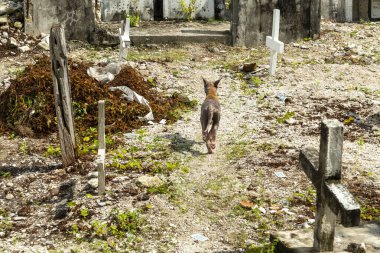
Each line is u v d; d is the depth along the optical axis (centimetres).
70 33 1533
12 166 914
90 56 1451
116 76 1170
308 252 615
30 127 1038
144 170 872
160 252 684
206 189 820
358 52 1470
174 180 841
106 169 875
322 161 581
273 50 1296
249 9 1525
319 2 1552
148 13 1695
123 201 783
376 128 1033
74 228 730
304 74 1317
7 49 1448
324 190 580
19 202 809
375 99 1180
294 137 994
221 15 1750
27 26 1514
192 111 1134
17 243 710
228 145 969
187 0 1712
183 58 1441
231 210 772
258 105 1148
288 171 869
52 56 867
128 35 1377
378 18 1783
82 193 810
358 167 877
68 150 897
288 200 789
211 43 1536
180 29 1595
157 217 752
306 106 1138
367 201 786
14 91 1078
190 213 764
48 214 774
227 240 710
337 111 1114
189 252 684
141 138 993
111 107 1066
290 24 1550
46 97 1066
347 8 1756
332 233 601
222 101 1171
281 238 655
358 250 602
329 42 1545
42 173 884
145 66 1335
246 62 1409
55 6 1523
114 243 700
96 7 1619
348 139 990
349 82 1281
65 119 886
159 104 1136
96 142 969
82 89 1080
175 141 984
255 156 918
